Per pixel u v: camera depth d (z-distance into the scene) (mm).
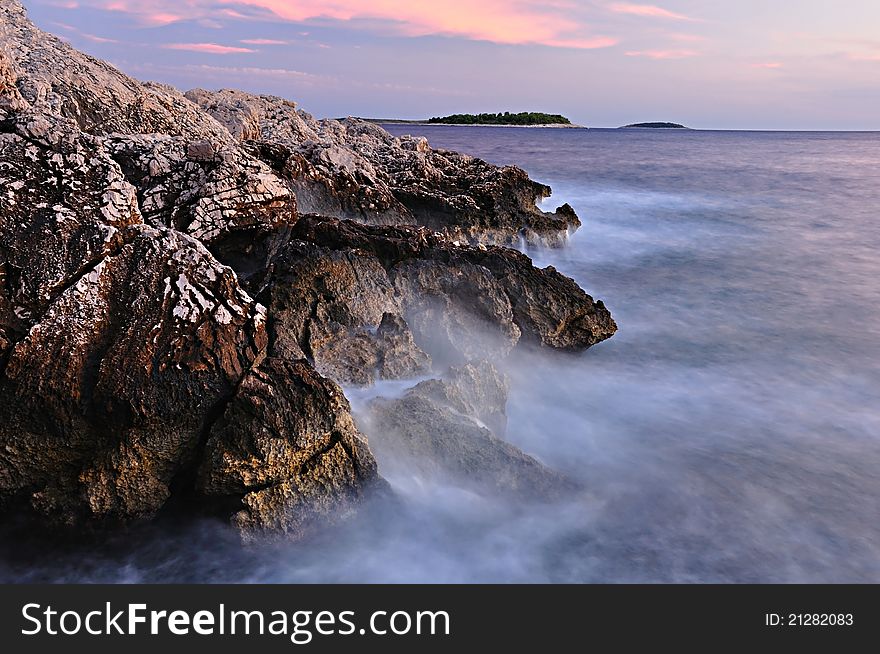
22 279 9430
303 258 12297
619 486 11070
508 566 9273
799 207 39031
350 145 29406
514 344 13742
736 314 19859
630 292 22047
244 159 14320
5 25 20406
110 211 10383
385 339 11984
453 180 27516
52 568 9281
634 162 70438
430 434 10297
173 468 9414
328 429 9195
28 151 10562
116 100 18953
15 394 9031
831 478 11406
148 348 9266
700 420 13414
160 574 9188
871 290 22250
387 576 9094
